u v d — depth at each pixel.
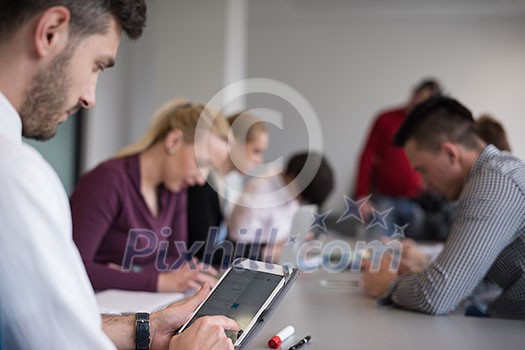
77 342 0.84
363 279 2.06
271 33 7.01
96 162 5.22
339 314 1.66
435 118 1.88
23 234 0.81
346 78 6.88
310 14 6.67
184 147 2.20
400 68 6.77
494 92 6.58
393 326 1.53
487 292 2.05
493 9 6.30
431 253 2.76
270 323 1.54
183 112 2.25
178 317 1.30
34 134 0.96
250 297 1.29
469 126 1.87
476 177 1.73
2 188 0.81
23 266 0.81
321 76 6.93
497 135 2.16
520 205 1.65
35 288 0.82
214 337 1.13
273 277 1.34
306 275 2.33
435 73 6.70
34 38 0.90
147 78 5.76
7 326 0.83
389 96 6.80
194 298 1.35
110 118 5.44
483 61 6.59
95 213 2.05
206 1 4.98
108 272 1.93
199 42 4.99
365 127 6.84
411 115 1.94
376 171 5.04
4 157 0.82
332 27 6.89
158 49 5.05
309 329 1.49
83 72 0.96
